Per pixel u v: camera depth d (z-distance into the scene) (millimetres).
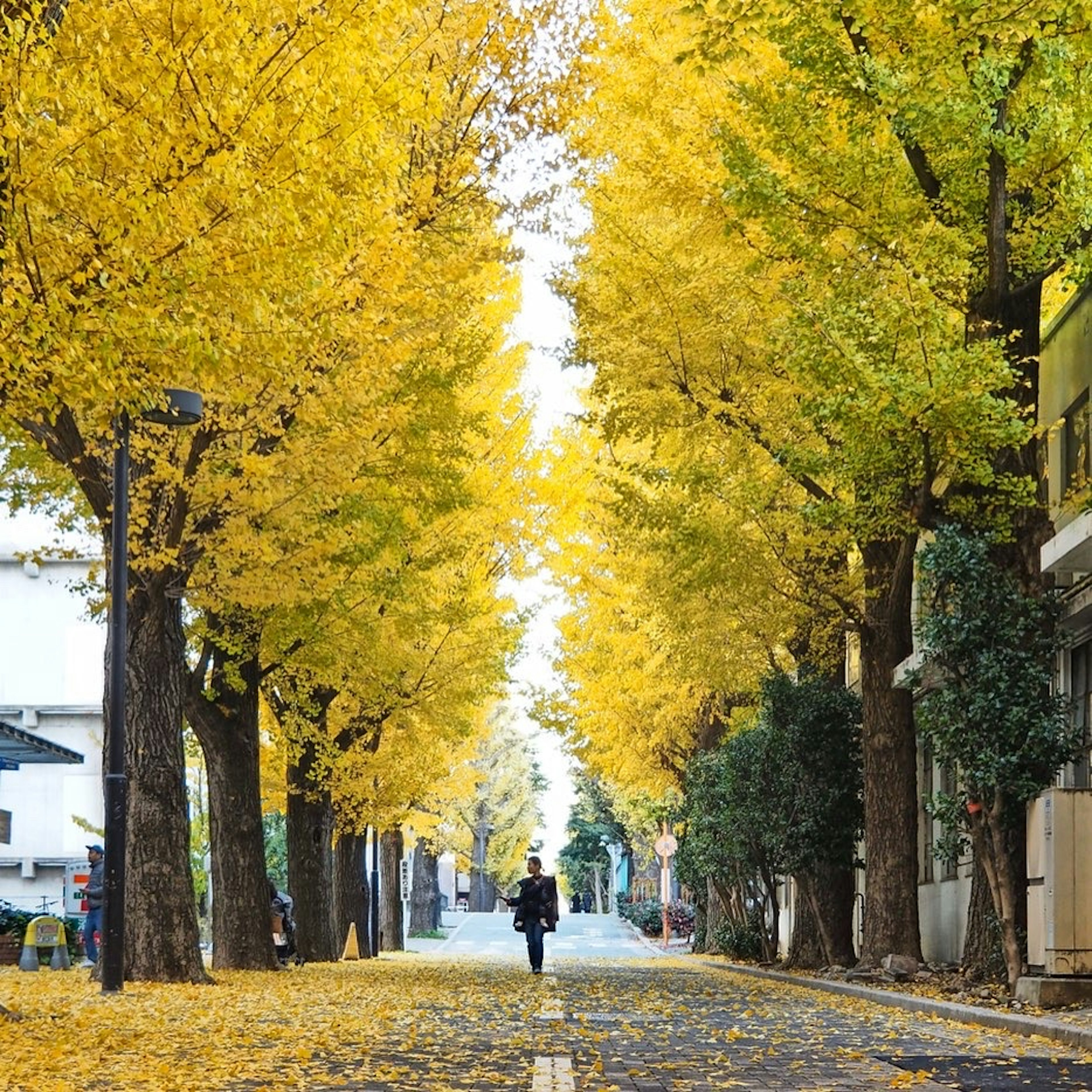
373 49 12125
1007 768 17969
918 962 22688
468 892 138250
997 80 15773
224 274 11008
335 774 33719
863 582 23906
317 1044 12406
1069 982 16281
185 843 20531
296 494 17672
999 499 18469
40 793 54781
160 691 20297
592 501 30531
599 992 20797
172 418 15680
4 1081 9438
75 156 10500
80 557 22266
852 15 16672
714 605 25125
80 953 31625
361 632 24531
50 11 11805
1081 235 17781
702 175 20562
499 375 31500
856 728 28328
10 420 11570
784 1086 9742
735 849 31641
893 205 17562
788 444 20062
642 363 21578
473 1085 9578
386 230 14438
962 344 17188
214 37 10945
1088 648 21344
